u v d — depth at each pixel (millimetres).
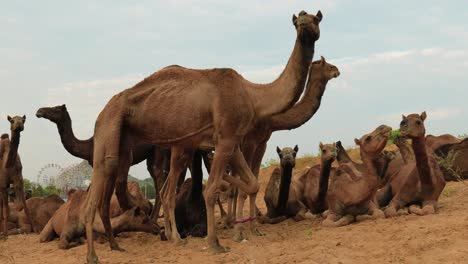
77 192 10438
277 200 10875
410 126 8719
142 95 8586
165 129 8430
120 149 8875
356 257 6902
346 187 9508
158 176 12023
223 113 8094
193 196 10039
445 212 9273
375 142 8953
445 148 13922
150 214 12305
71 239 10125
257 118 8531
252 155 9719
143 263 7781
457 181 13656
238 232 8938
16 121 11547
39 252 9898
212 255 7812
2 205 12742
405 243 7199
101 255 8586
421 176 9328
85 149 11602
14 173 12266
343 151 12922
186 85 8391
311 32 7945
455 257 6352
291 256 7242
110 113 8562
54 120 11438
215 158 8133
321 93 9688
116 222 9609
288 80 8242
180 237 9672
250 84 8703
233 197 11016
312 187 11125
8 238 12234
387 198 10773
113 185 8602
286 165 10320
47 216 12930
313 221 10625
